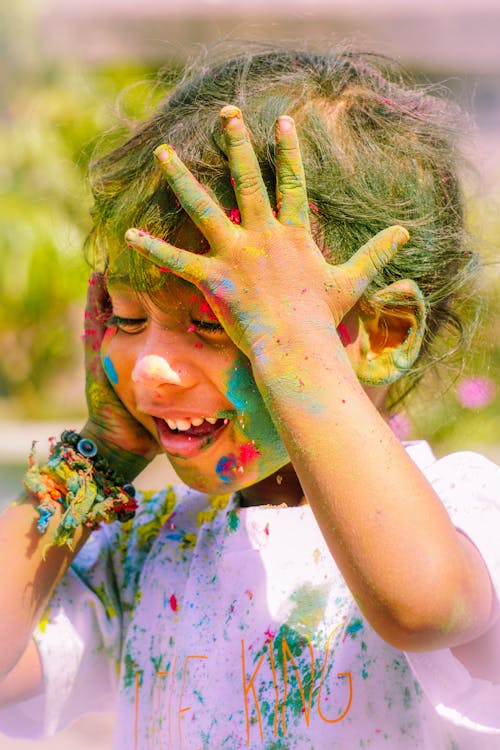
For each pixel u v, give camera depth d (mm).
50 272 5750
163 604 2164
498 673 1765
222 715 1976
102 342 2068
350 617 1927
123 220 1935
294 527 2045
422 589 1608
